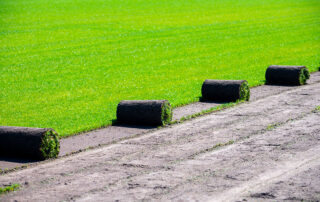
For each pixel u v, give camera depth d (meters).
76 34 57.50
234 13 76.12
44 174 17.06
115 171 16.95
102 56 46.66
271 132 21.02
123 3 82.38
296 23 67.81
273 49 50.31
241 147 19.03
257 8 81.31
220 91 28.31
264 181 15.34
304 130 21.08
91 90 33.62
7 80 37.38
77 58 45.62
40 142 18.86
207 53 48.34
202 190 14.81
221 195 14.39
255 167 16.62
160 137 21.31
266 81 34.12
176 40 55.38
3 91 33.84
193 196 14.39
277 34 59.78
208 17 71.94
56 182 16.12
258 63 42.97
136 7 79.06
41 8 74.75
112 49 49.91
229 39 56.41
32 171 17.50
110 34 58.03
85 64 43.16
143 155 18.70
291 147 18.69
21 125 24.84
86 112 27.34
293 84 32.75
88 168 17.48
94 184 15.74
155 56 46.81
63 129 23.59
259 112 25.05
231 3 86.25
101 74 39.22
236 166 16.81
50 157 19.22
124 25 63.94
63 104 29.69
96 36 56.66
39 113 27.56
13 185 15.81
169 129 22.69
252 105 26.91
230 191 14.65
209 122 23.56
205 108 26.80
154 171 16.72
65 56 46.50
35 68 41.56
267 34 59.72
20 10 72.38
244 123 22.91
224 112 25.56
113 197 14.57
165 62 44.03
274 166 16.64
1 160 19.19
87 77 38.12
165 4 82.88
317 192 14.36
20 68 41.59
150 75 38.56
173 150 19.14
